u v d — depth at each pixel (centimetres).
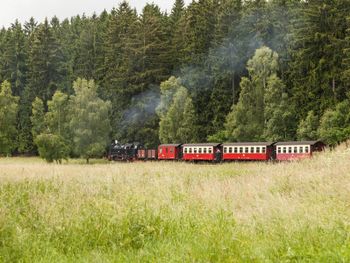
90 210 1025
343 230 812
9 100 7406
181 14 10125
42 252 803
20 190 1401
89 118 6719
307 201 1169
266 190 1389
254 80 6400
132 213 983
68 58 10719
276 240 795
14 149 9075
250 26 7831
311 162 2080
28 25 13075
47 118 7344
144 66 8506
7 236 846
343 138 4694
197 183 1773
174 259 727
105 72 9181
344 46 5903
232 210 1140
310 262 668
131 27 8838
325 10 6231
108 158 6988
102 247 838
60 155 5803
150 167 2819
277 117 5791
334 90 5838
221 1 8662
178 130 6612
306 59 6262
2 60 10350
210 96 7762
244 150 4494
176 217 1007
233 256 729
